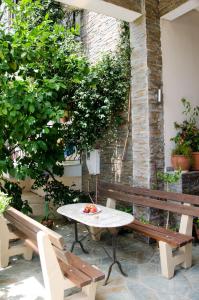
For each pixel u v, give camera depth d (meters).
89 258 3.59
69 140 5.33
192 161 4.41
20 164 4.54
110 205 4.45
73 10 6.79
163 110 4.39
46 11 6.25
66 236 4.46
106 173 5.79
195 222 4.03
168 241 2.99
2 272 3.25
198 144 4.51
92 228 4.19
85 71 4.68
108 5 3.96
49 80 4.21
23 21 4.43
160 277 3.08
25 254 3.55
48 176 5.12
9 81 4.19
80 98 5.13
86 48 6.62
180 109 4.63
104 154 5.82
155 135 4.27
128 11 4.14
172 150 4.48
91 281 2.18
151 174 4.21
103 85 5.07
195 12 4.93
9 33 4.08
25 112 4.07
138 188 4.05
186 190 4.16
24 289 2.87
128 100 4.98
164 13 4.28
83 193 5.48
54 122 4.50
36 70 4.54
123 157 5.27
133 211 4.47
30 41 4.17
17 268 3.35
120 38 5.00
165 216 4.31
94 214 3.33
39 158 4.47
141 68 4.30
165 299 2.66
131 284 2.94
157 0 4.38
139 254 3.71
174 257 3.14
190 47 4.85
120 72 4.90
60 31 4.64
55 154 4.64
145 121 4.25
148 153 4.21
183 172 4.20
